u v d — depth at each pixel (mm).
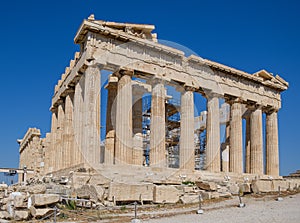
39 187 24031
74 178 28344
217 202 26047
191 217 19828
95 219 19938
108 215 21203
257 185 29875
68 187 27188
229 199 27281
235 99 48625
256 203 24484
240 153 47438
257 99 50812
